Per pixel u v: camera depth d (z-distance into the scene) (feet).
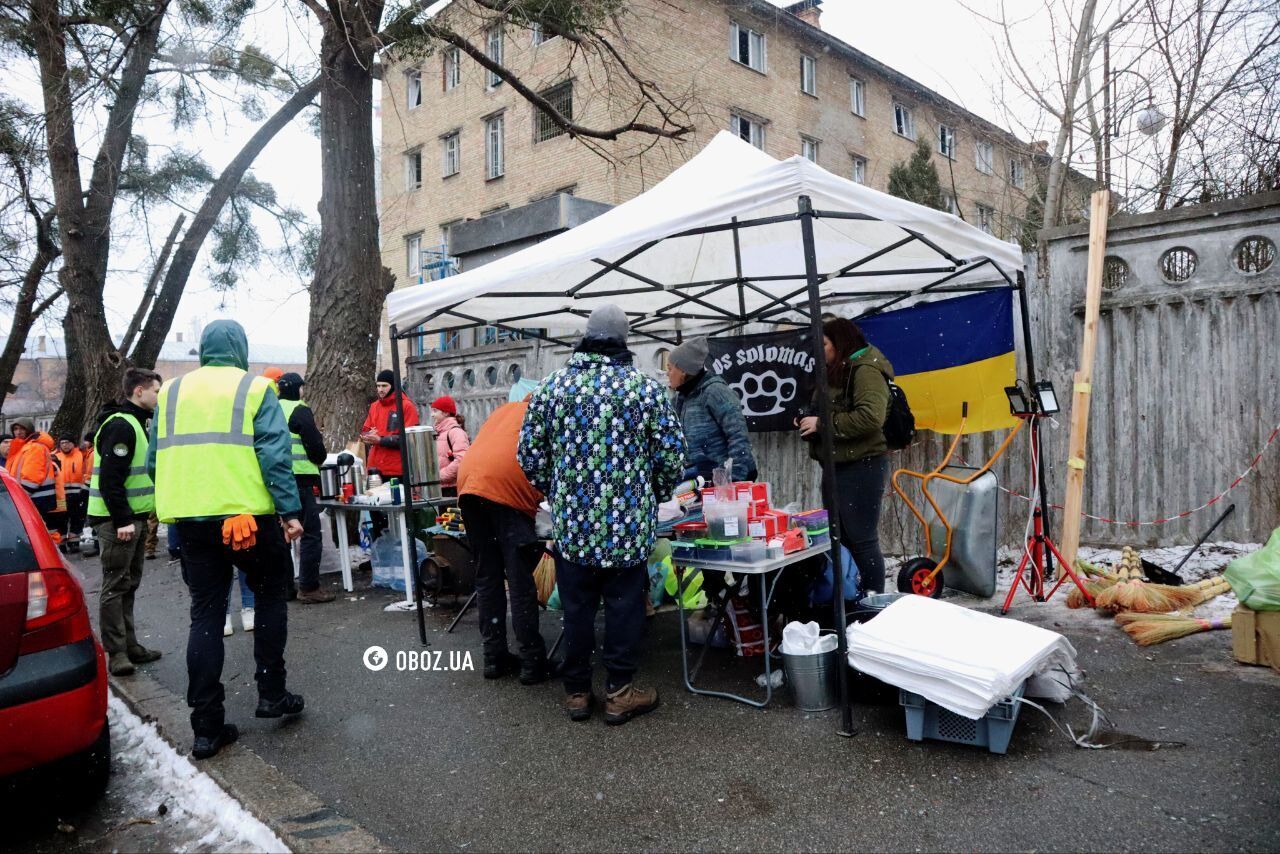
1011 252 15.76
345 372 28.78
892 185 48.21
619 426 11.02
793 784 9.40
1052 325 17.94
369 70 27.68
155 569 26.63
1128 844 7.69
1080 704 10.88
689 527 12.21
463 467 13.48
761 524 11.55
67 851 9.42
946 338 18.04
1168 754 9.35
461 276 14.87
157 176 44.42
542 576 17.83
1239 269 17.61
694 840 8.41
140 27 32.94
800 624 11.86
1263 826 7.77
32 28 33.91
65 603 9.75
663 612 17.29
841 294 19.26
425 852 8.57
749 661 13.80
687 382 14.62
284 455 11.40
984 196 48.26
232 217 46.21
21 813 10.39
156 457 11.34
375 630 17.43
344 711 12.86
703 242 17.21
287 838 8.98
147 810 10.41
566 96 63.05
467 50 29.73
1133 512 17.15
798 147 71.87
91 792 10.69
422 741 11.49
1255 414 15.83
